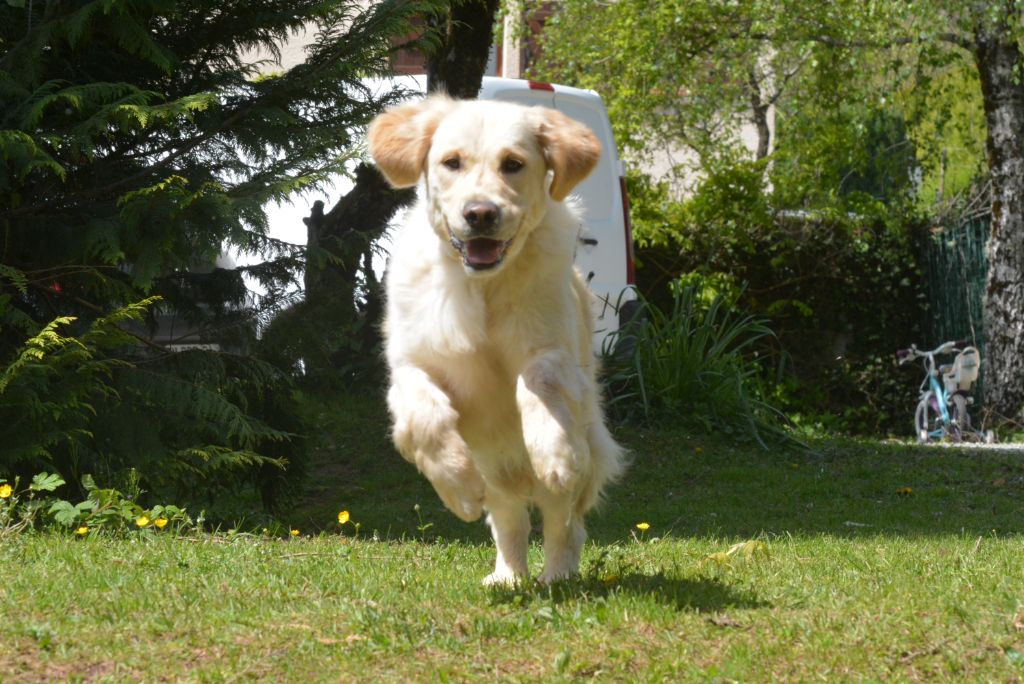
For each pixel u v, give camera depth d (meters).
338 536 6.91
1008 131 15.53
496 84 11.07
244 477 7.71
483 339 4.64
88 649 3.75
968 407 16.39
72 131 6.29
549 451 4.35
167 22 7.22
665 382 11.43
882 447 11.31
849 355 17.22
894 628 4.07
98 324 6.09
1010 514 8.30
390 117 4.96
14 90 6.28
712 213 16.44
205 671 3.55
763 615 4.27
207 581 4.74
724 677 3.57
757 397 12.34
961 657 3.78
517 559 5.22
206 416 6.75
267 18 7.22
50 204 6.68
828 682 3.56
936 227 17.20
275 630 3.99
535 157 4.68
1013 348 15.55
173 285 7.34
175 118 6.81
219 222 6.41
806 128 17.89
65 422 6.45
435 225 4.67
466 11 11.38
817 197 17.44
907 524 7.77
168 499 7.86
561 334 4.69
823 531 7.39
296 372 7.55
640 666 3.69
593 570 4.93
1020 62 15.50
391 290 4.85
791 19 16.33
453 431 4.46
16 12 6.70
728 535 7.25
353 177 6.80
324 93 7.38
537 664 3.74
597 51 17.38
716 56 17.30
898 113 19.52
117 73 7.23
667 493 9.05
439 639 3.92
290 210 11.47
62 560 5.11
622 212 11.64
